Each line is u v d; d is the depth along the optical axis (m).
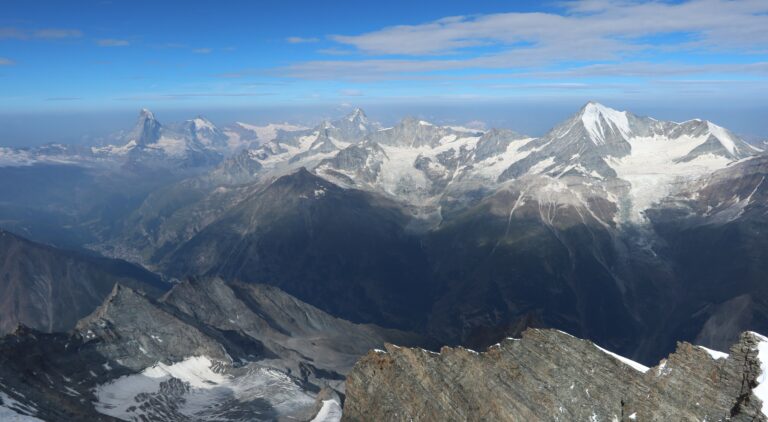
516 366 100.62
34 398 143.50
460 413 101.56
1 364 151.62
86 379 170.62
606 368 90.62
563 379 94.12
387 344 118.50
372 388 116.19
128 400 168.88
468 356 107.81
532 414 93.38
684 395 79.00
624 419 83.88
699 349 81.19
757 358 73.94
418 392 109.06
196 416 168.62
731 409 72.75
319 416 158.88
